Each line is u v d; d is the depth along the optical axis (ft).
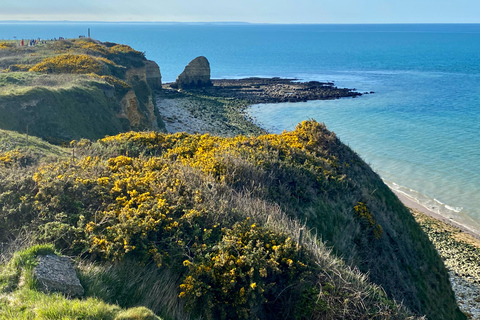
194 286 19.94
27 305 15.52
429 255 45.44
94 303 16.70
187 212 24.86
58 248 21.35
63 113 70.95
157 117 128.47
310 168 40.11
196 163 35.40
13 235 22.50
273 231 24.72
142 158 38.70
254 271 21.09
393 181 102.78
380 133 142.61
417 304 34.37
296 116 166.81
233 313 20.39
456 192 96.22
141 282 20.16
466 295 59.62
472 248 72.95
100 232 22.39
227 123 147.33
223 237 23.04
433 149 124.77
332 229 34.06
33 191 25.98
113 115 87.45
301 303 21.80
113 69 121.19
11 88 72.33
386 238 38.50
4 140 44.11
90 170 30.76
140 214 23.97
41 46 138.21
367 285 23.72
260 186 33.73
